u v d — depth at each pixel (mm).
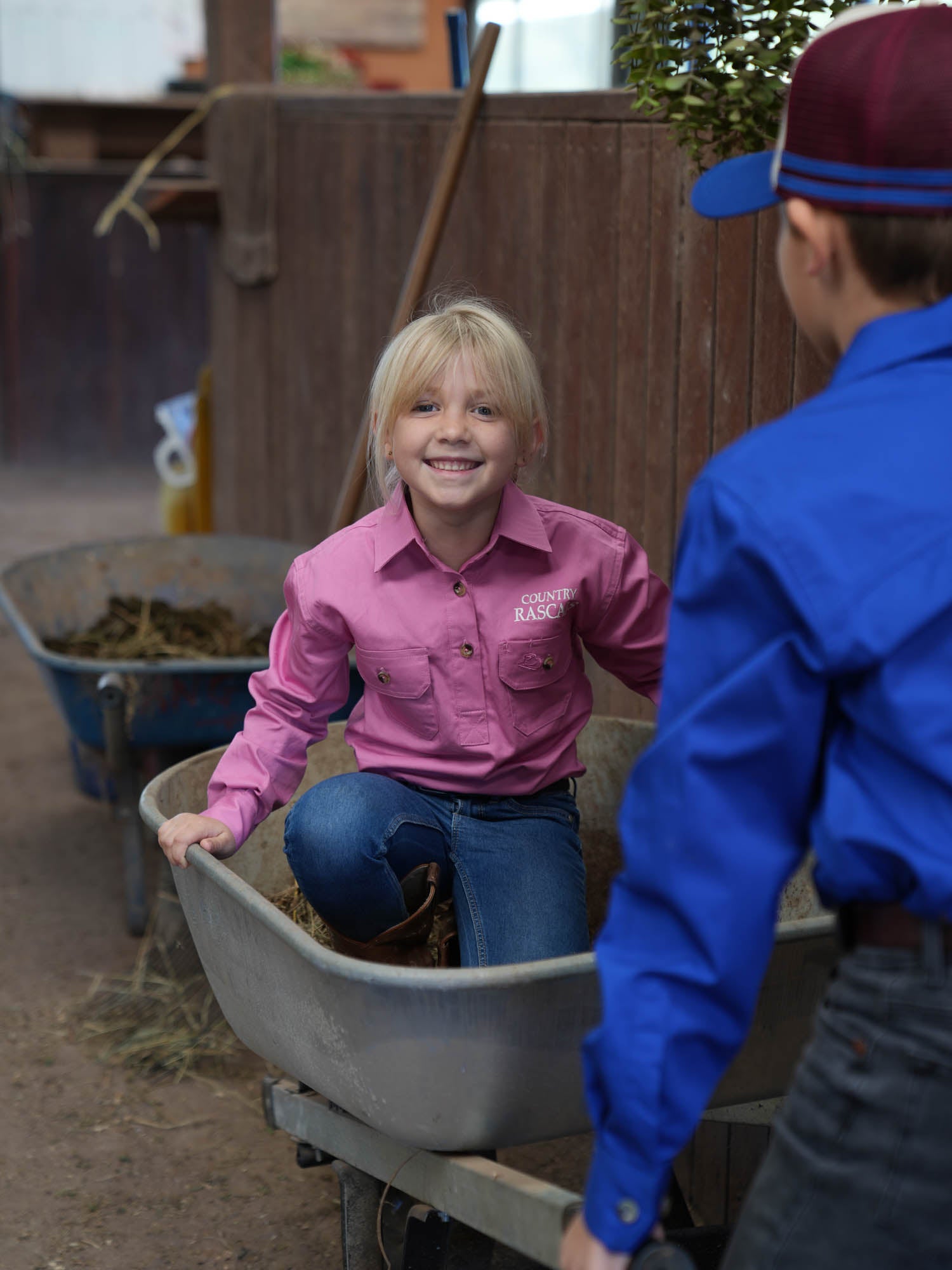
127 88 11508
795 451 1194
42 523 8469
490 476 1983
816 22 2273
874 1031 1186
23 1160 2641
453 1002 1506
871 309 1272
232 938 1790
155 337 10188
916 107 1197
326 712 2154
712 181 1462
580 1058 1584
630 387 2887
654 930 1212
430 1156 1698
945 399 1207
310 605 2078
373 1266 1958
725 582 1186
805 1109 1234
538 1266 2156
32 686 5738
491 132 3377
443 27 10852
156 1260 2352
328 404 4438
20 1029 3109
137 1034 3078
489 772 2102
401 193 3898
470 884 2061
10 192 9844
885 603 1141
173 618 3920
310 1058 1708
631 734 2361
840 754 1202
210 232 5109
